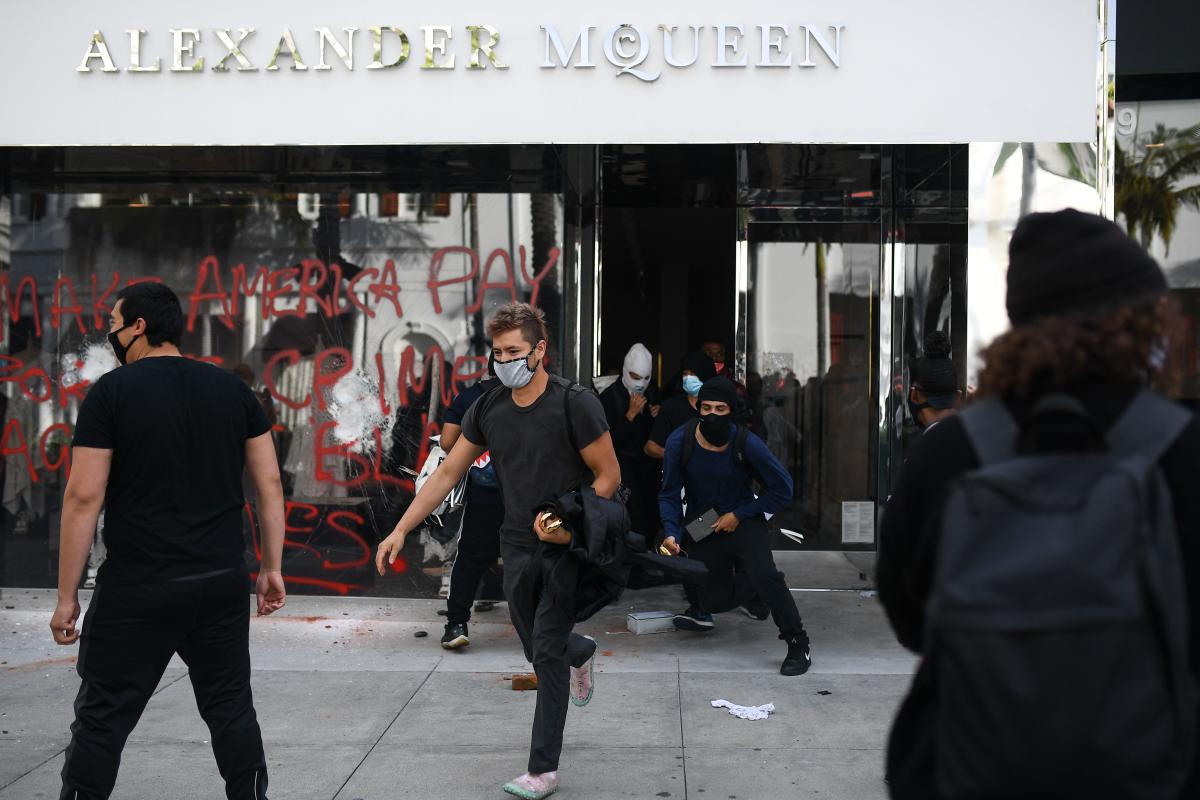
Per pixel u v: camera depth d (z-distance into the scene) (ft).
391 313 22.91
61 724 15.37
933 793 5.14
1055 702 4.40
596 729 15.10
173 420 10.37
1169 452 4.95
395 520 22.86
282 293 23.08
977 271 19.08
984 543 4.77
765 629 21.25
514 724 15.43
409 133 18.34
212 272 23.21
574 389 12.84
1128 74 22.41
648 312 36.40
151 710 15.97
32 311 23.45
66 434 23.43
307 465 23.03
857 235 26.30
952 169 21.44
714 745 14.46
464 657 19.13
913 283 25.48
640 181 24.17
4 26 18.72
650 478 24.26
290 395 23.08
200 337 23.24
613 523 12.25
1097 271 5.25
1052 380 5.16
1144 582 4.56
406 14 18.28
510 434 12.94
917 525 5.50
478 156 21.15
